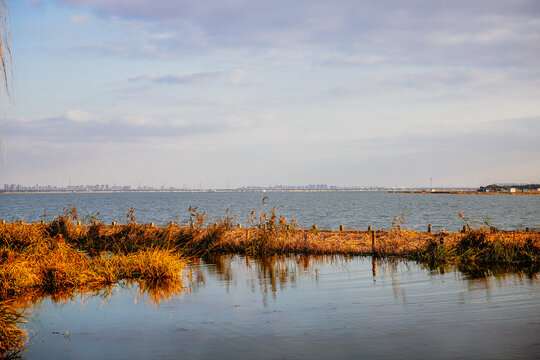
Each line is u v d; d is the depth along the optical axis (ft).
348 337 30.73
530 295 42.16
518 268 57.57
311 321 34.68
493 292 43.70
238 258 70.38
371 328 32.63
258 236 78.79
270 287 47.85
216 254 75.10
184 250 77.41
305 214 232.73
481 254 64.18
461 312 36.52
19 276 46.88
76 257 53.88
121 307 39.78
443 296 42.29
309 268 59.93
